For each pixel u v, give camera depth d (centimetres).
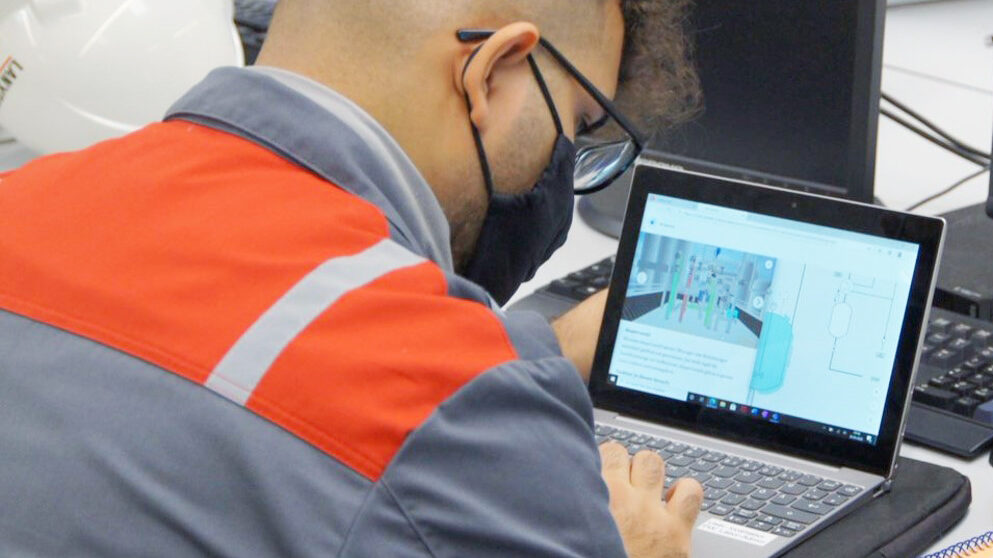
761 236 127
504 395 75
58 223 84
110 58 161
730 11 169
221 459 71
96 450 73
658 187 131
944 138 213
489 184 95
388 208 85
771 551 108
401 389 73
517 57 93
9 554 73
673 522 104
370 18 90
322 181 84
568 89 98
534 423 76
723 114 176
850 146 166
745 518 113
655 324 129
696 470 121
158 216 82
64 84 162
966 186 196
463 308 78
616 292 131
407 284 78
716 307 128
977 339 142
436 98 91
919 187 196
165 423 73
